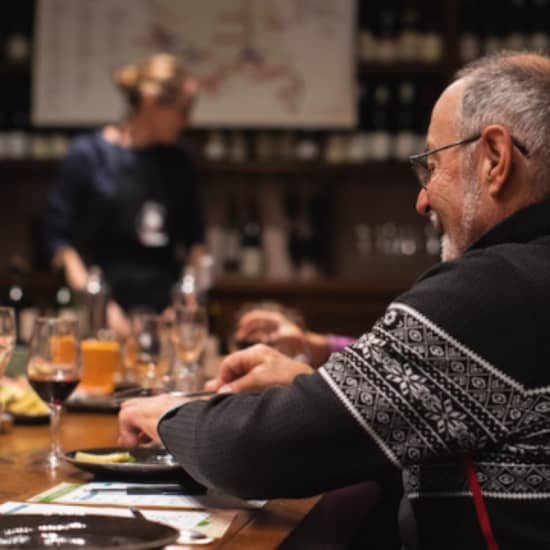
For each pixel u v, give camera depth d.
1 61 5.28
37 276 5.11
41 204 5.50
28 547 0.89
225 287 5.11
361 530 1.57
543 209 1.17
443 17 5.26
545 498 1.08
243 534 1.05
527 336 1.08
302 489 1.12
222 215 5.45
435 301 1.10
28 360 1.47
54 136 5.32
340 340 2.34
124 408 1.39
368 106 5.35
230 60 5.30
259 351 1.50
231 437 1.14
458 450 1.08
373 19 5.34
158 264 4.23
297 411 1.10
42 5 5.26
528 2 5.31
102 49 5.28
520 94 1.19
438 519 1.12
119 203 4.16
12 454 1.48
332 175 5.39
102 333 2.62
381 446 1.08
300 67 5.29
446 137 1.24
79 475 1.32
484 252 1.13
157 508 1.16
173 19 5.31
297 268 5.39
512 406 1.08
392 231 5.49
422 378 1.08
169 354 2.13
